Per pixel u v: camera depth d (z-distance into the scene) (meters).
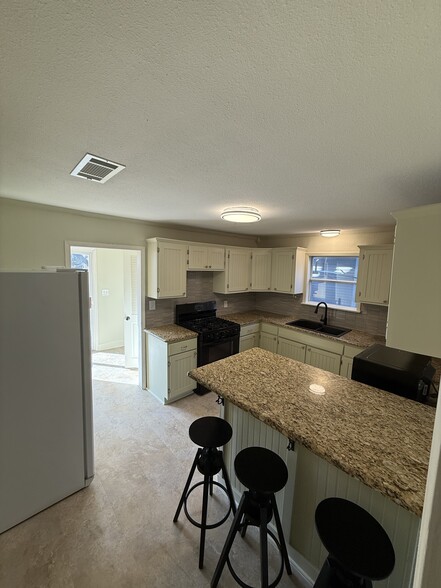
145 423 2.95
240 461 1.45
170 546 1.66
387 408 1.61
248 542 1.71
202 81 0.77
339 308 4.06
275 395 1.73
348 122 0.97
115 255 5.49
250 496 1.37
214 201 2.23
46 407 1.88
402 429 1.41
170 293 3.54
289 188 1.82
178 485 2.13
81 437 2.06
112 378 4.11
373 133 1.04
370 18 0.55
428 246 1.23
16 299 1.72
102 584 1.45
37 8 0.55
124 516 1.86
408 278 1.29
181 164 1.42
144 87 0.80
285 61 0.68
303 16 0.56
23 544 1.65
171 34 0.61
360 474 1.11
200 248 3.85
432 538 0.44
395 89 0.77
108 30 0.61
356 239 3.87
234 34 0.61
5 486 1.72
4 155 1.32
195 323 3.99
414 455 1.23
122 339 5.69
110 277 5.46
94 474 2.21
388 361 1.98
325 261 4.31
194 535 1.73
